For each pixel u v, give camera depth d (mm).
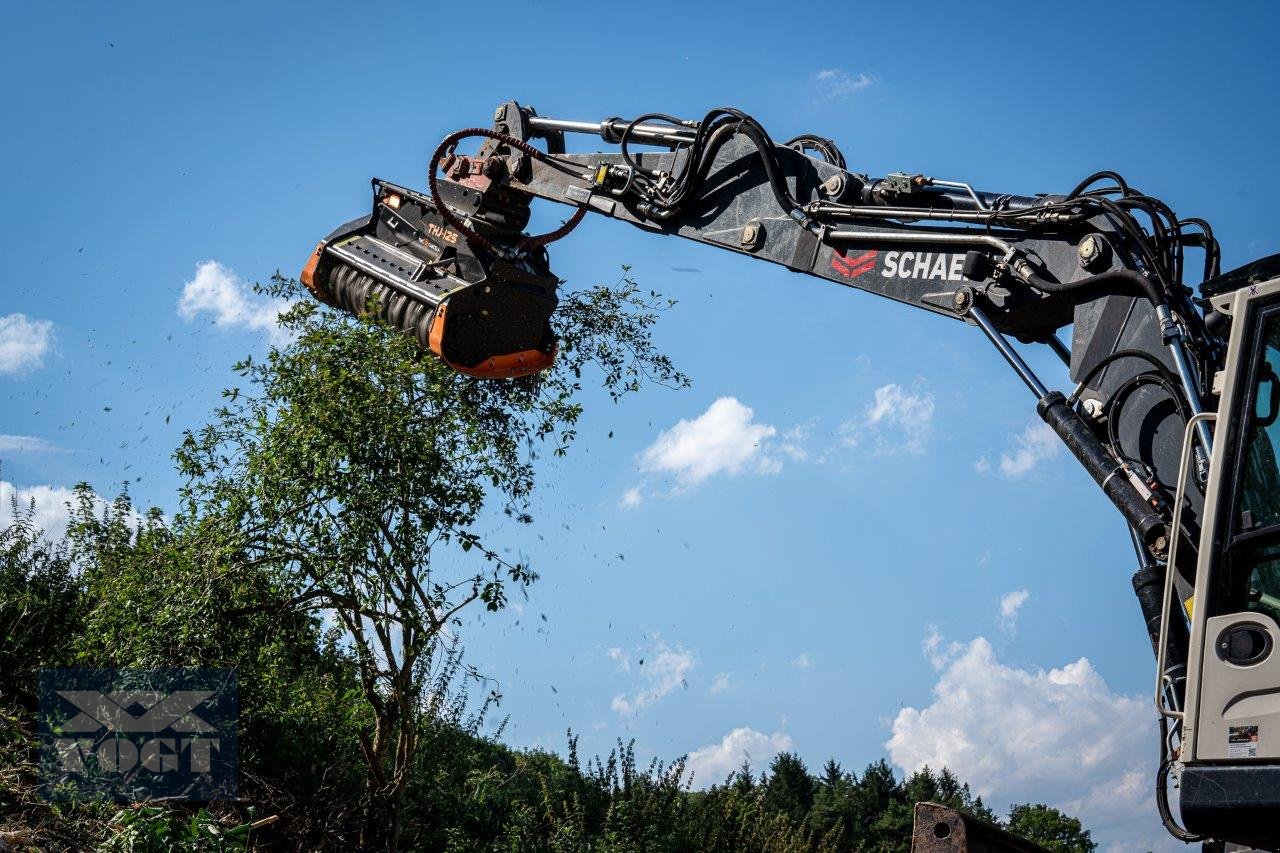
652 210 8039
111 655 9953
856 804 25500
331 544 9961
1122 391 5707
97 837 8109
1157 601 5223
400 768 10836
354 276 9141
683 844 13023
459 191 8820
